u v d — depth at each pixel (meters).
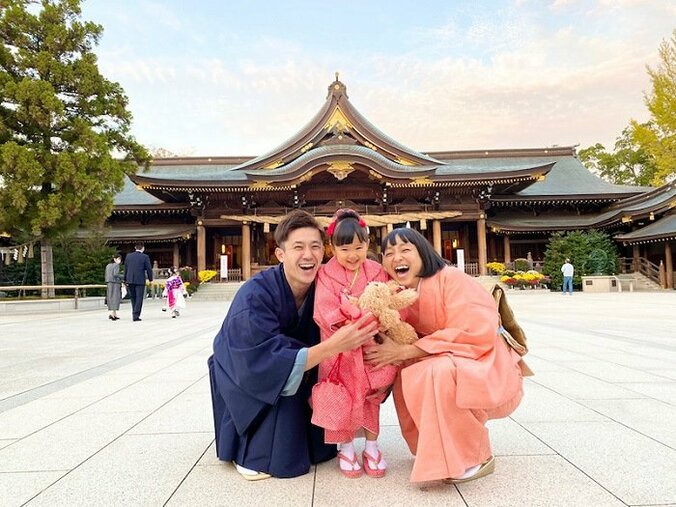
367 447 2.24
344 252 2.21
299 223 2.25
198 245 28.20
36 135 16.81
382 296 2.03
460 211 29.38
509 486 1.99
